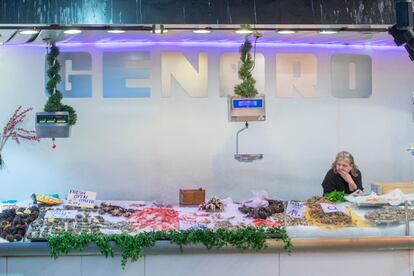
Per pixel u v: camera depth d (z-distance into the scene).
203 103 7.10
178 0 4.91
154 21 4.91
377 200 5.13
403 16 4.59
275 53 7.13
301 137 7.22
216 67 7.09
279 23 4.97
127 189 7.10
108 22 4.89
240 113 5.59
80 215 5.14
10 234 4.70
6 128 6.98
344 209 5.13
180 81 7.07
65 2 4.88
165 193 7.12
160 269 4.74
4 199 7.03
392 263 4.89
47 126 5.84
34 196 5.87
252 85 5.61
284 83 7.16
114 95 7.04
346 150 7.28
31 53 6.98
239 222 5.02
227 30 5.73
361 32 5.95
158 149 7.11
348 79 7.25
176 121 7.10
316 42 7.02
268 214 5.10
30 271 4.69
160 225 4.97
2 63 6.97
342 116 7.26
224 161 7.16
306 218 4.98
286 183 7.22
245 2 4.95
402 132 7.35
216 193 7.16
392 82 7.31
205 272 4.77
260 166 7.19
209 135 7.13
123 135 7.07
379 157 7.33
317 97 7.21
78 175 7.07
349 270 4.85
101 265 4.72
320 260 4.82
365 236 4.80
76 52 6.98
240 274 4.78
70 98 7.01
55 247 4.58
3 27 5.13
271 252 4.76
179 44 7.04
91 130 7.05
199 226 4.83
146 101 7.07
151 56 7.04
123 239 4.62
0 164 7.00
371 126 7.30
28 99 7.00
